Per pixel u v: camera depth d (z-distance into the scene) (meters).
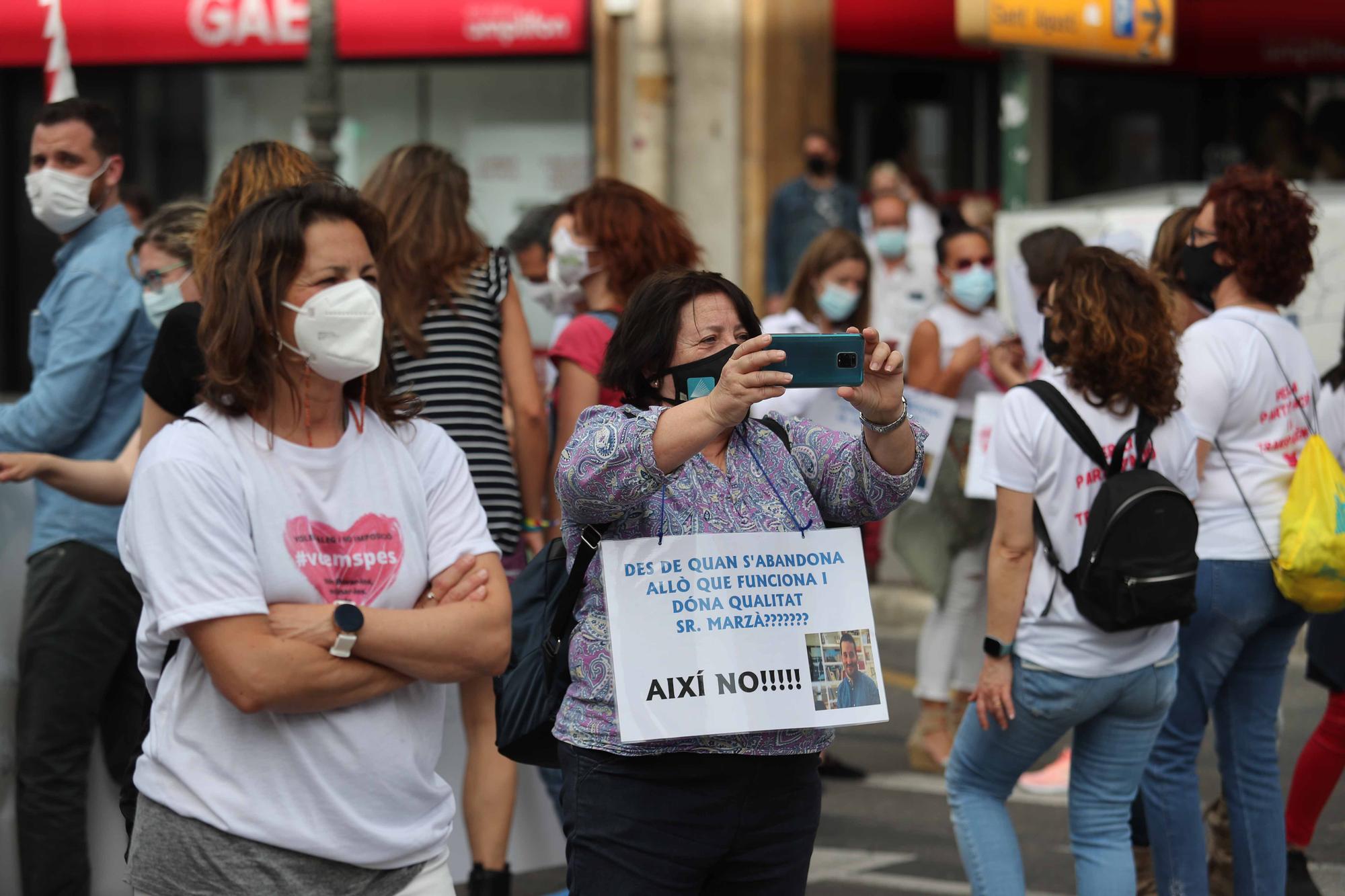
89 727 6.16
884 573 13.77
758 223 17.11
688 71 17.12
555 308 8.92
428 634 3.87
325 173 5.20
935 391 8.95
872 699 4.21
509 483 6.60
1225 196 6.01
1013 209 11.48
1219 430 5.89
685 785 4.16
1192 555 5.27
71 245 6.50
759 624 4.16
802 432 4.50
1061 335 5.45
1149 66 19.16
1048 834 8.06
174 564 3.72
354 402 4.09
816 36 17.11
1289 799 6.82
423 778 4.00
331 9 13.17
